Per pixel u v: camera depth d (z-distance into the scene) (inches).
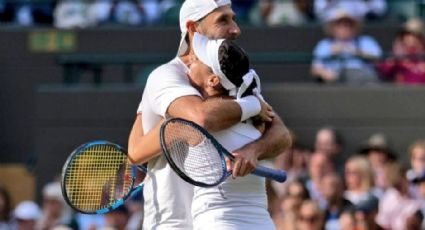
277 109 1108.5
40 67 1232.8
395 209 944.3
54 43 1230.9
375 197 900.6
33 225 1034.1
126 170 526.3
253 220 498.6
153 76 504.4
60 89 1147.3
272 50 1202.6
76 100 1143.6
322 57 1112.8
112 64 1165.1
